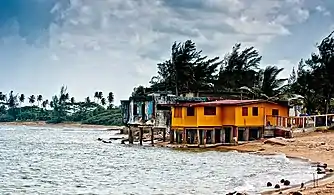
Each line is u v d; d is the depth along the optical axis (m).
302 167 38.22
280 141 55.22
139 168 41.97
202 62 101.25
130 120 73.50
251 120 60.72
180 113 62.25
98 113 192.88
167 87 100.94
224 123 61.28
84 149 66.00
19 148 69.75
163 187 30.58
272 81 100.00
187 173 37.25
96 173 39.38
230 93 86.31
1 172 40.66
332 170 34.56
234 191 27.38
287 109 63.53
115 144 73.94
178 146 60.25
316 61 77.38
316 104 77.38
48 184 33.41
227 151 54.50
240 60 105.88
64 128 162.38
